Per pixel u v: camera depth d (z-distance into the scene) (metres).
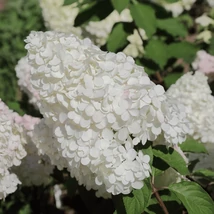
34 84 0.75
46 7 1.41
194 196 0.80
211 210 0.78
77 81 0.73
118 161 0.72
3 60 2.23
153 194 0.84
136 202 0.75
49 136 0.83
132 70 0.76
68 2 1.09
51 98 0.74
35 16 2.26
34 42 0.75
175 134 0.76
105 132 0.73
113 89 0.72
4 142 0.88
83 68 0.72
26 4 2.29
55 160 0.84
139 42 1.27
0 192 0.90
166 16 1.24
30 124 0.98
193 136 0.98
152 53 1.17
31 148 0.99
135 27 1.16
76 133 0.73
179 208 0.85
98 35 1.33
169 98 0.81
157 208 0.83
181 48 1.23
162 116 0.74
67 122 0.74
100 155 0.72
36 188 1.18
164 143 0.80
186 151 0.91
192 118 0.97
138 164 0.73
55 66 0.73
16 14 2.31
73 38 0.76
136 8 1.14
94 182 0.78
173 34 1.22
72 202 1.25
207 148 0.97
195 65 1.20
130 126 0.73
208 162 0.96
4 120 0.88
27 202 1.20
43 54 0.74
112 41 1.15
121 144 0.75
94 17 1.14
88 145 0.73
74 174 0.80
